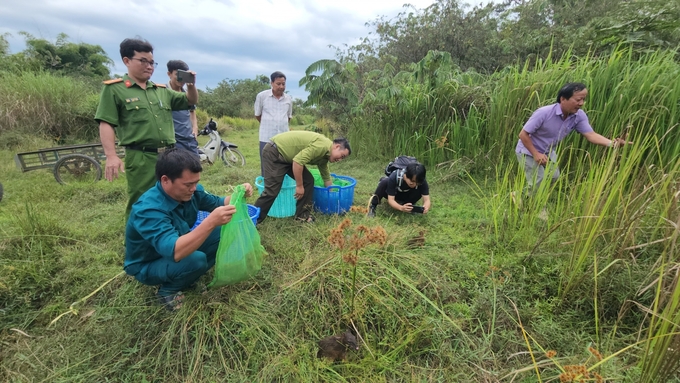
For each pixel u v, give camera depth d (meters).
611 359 1.84
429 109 5.87
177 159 1.94
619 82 4.17
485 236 3.20
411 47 12.40
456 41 11.84
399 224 3.62
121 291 2.40
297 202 3.61
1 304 2.32
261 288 2.46
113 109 2.69
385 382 1.79
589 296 2.30
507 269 2.63
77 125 9.45
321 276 2.42
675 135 3.74
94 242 3.19
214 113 20.17
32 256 2.73
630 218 2.34
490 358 1.96
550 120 3.46
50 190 4.69
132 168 2.87
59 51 16.92
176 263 2.17
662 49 5.65
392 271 2.39
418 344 2.05
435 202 4.30
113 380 1.81
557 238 2.79
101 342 2.01
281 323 2.14
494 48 11.28
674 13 5.55
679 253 2.09
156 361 1.91
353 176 5.79
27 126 8.62
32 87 8.92
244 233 2.28
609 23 6.28
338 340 1.95
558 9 9.55
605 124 4.15
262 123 4.98
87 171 5.73
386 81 7.57
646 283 2.21
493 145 4.88
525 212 3.02
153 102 2.88
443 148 5.57
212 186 5.29
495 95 5.20
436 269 2.62
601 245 2.56
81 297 2.41
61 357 1.92
